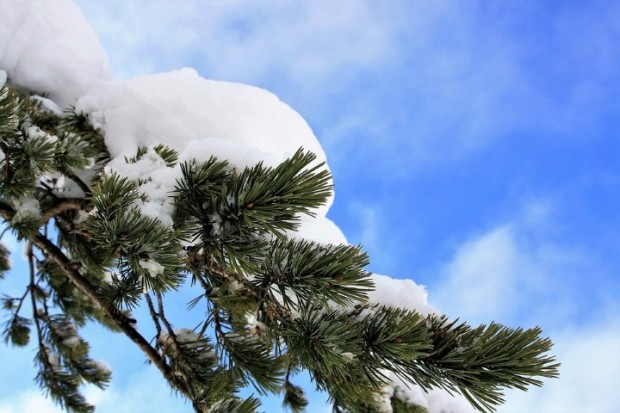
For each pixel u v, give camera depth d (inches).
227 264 55.0
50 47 99.4
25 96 82.9
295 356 53.1
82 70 102.7
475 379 48.8
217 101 106.8
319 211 92.2
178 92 104.0
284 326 56.1
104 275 98.2
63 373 141.3
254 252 52.2
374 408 81.5
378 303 57.6
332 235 66.4
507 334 51.4
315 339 51.9
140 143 94.0
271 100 119.2
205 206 55.3
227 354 67.2
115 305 74.2
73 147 70.8
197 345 77.5
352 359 49.8
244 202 49.7
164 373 75.9
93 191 54.0
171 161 76.9
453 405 91.1
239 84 116.6
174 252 50.7
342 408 84.6
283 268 52.2
